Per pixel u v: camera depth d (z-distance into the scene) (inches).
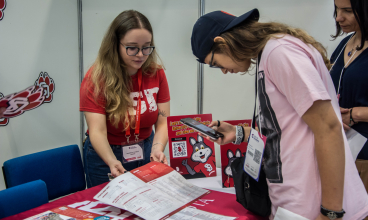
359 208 32.2
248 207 37.4
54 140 96.2
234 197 43.9
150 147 63.4
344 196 31.0
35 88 88.0
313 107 27.7
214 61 37.1
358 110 47.7
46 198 49.4
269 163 34.8
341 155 27.5
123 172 49.1
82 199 43.4
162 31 101.1
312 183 30.6
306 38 32.4
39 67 89.0
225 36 34.0
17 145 84.0
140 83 57.2
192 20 98.0
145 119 58.3
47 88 92.1
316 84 27.7
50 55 92.4
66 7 96.7
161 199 39.5
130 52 50.1
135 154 58.6
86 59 104.0
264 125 34.8
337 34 57.6
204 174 57.0
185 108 104.4
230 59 35.3
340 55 56.7
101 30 101.9
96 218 36.2
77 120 105.1
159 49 102.6
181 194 42.8
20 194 45.9
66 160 63.2
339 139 27.5
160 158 54.3
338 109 33.0
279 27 33.0
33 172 57.7
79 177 64.9
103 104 53.9
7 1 78.2
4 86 79.3
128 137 58.1
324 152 27.7
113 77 52.4
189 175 56.3
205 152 57.5
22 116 85.0
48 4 90.2
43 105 91.4
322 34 90.0
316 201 30.6
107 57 52.7
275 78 30.5
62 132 99.0
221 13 36.7
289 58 28.8
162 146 59.0
